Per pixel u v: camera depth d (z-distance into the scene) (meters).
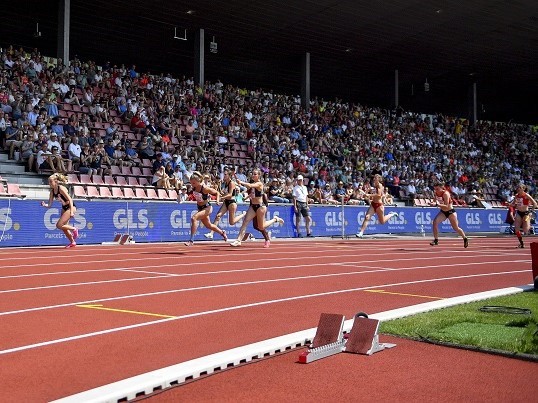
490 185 36.78
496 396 3.57
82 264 11.34
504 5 29.16
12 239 15.89
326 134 32.91
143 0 27.19
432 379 3.91
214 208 19.92
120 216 17.95
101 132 23.31
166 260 12.30
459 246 18.78
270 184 23.11
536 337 4.76
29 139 20.36
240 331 5.38
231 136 27.89
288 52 34.97
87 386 3.73
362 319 4.75
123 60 35.69
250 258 12.99
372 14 29.77
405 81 41.78
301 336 4.94
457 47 35.09
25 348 4.72
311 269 10.83
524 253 15.52
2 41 31.73
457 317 5.84
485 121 49.53
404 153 35.31
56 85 23.95
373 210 19.81
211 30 31.19
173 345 4.84
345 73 39.44
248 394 3.60
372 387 3.74
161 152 23.12
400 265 11.81
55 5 27.22
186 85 30.31
